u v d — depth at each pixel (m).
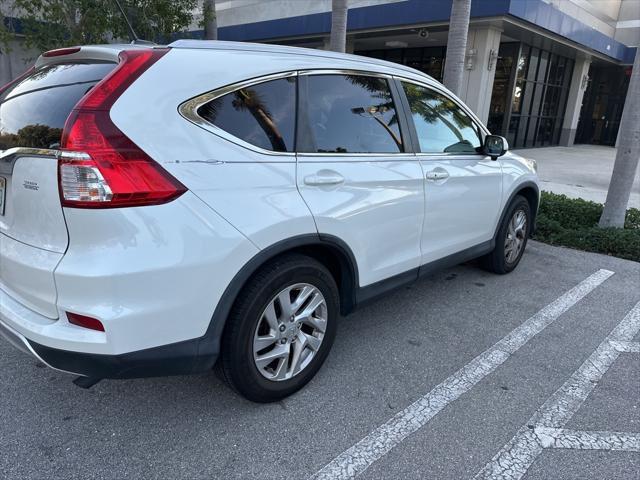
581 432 2.62
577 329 3.82
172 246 2.09
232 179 2.30
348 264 2.94
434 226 3.61
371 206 2.98
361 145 3.03
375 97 3.19
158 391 2.85
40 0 7.34
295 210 2.53
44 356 2.12
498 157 4.29
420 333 3.67
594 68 25.58
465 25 7.33
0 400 2.72
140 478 2.21
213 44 2.50
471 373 3.15
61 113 2.19
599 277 5.01
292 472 2.28
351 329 3.71
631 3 22.95
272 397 2.71
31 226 2.17
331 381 3.01
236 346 2.44
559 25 15.38
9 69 12.29
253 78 2.50
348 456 2.39
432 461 2.38
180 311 2.16
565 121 22.58
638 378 3.17
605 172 13.91
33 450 2.35
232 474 2.26
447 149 3.77
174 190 2.10
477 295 4.43
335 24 8.54
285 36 17.66
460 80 7.55
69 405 2.70
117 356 2.05
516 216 4.83
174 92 2.21
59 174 1.99
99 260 1.98
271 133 2.53
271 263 2.54
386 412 2.73
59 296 2.05
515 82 17.31
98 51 2.35
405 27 14.84
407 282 3.49
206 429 2.54
